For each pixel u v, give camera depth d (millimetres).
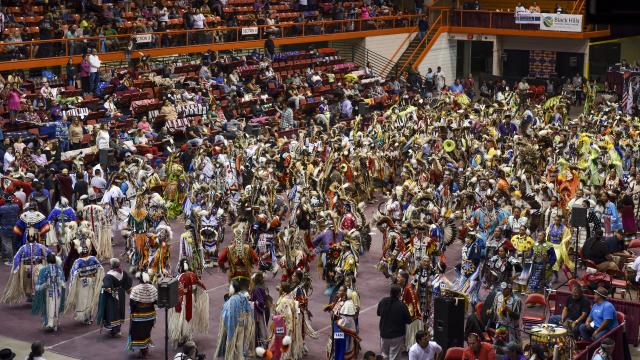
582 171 28000
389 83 49156
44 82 36219
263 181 24594
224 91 40875
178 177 27375
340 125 34969
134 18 43844
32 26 41031
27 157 28594
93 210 22906
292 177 28094
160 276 18812
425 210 21969
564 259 21234
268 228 21625
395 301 15750
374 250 24828
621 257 20688
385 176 30031
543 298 17578
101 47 40500
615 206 23578
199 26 44531
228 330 16250
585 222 20125
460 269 19719
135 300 17078
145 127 34625
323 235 20688
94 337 18453
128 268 22547
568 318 16484
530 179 26391
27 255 19891
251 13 49844
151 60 42906
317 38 49781
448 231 21203
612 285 19234
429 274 17984
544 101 47500
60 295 18812
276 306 16609
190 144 30781
